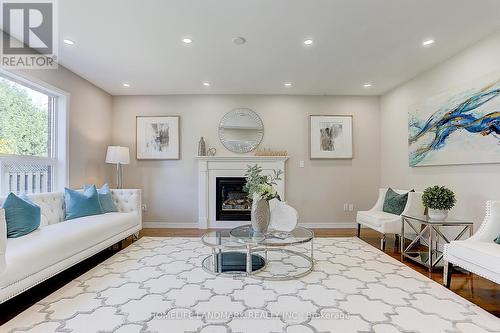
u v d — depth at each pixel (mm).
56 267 2271
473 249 2174
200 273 2717
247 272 2682
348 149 5102
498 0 2293
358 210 5086
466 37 2920
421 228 3520
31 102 3334
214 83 4465
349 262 3084
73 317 1902
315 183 5098
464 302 2146
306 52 3311
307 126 5109
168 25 2691
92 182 4410
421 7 2398
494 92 2766
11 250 2033
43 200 3035
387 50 3250
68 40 2992
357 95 5121
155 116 5086
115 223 3268
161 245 3746
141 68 3801
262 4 2354
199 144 4984
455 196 3289
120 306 2055
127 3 2330
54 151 3688
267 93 5035
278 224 3236
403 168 4422
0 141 2924
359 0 2301
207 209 4984
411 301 2160
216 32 2828
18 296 2230
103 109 4773
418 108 3973
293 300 2166
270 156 4926
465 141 3111
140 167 5082
